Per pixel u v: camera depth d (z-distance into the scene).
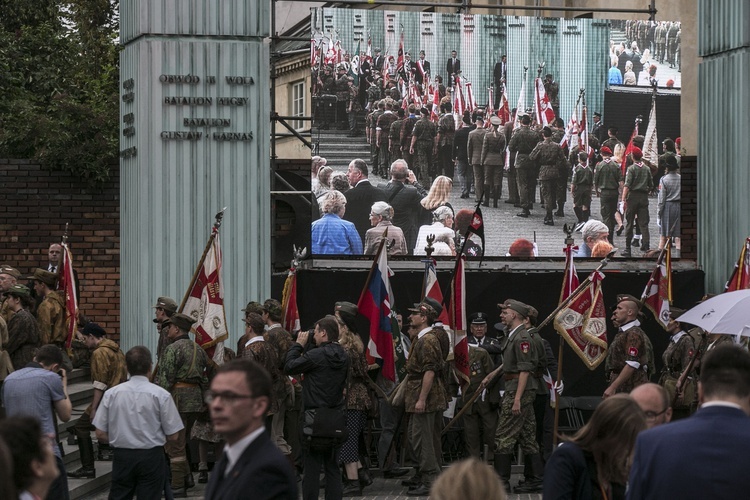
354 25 32.62
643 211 34.09
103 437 18.53
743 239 31.44
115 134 36.25
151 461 18.45
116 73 49.19
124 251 29.77
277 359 24.45
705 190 32.94
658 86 34.38
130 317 29.08
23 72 46.34
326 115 32.41
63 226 35.97
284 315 27.73
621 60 34.25
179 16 28.47
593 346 24.91
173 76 28.39
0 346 23.09
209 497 10.18
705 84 33.06
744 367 9.98
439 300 26.48
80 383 32.31
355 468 24.42
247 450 10.13
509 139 33.47
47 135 35.72
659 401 12.38
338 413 21.39
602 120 34.12
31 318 23.69
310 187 36.03
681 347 25.06
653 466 9.79
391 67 32.81
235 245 28.61
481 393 26.02
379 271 25.95
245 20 28.75
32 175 35.81
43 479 10.18
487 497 7.82
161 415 18.58
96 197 36.09
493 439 26.09
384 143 32.62
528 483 25.23
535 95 33.72
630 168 34.12
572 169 33.78
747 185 31.39
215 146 28.61
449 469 8.05
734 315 18.98
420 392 24.16
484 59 33.41
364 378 24.45
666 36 34.41
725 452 9.60
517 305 24.70
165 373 23.83
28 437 10.02
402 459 27.00
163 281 28.33
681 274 32.56
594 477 11.24
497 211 33.31
